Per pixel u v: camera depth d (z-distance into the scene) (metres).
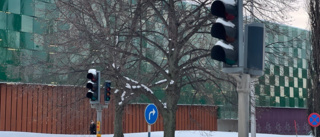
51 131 43.38
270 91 64.44
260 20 20.09
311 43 25.42
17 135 31.27
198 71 22.36
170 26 19.64
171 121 20.48
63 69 22.69
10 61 40.31
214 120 59.81
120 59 20.44
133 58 25.44
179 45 19.72
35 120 41.06
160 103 20.75
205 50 19.98
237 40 4.87
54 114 43.38
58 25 24.33
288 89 68.31
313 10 25.12
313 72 25.16
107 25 20.75
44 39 25.17
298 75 70.00
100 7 21.28
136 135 34.88
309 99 25.39
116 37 21.59
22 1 41.44
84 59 22.58
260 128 63.94
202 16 20.70
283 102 67.38
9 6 40.69
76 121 43.81
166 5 19.80
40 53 41.22
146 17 20.81
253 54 5.04
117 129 26.75
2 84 41.34
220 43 4.88
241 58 4.86
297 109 70.62
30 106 42.84
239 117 4.99
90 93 14.94
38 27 42.25
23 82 28.08
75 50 20.89
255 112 24.72
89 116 43.81
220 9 4.88
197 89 21.89
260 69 5.05
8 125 41.62
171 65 20.27
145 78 24.62
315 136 23.73
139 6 19.17
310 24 25.30
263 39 5.09
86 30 19.44
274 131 65.94
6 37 40.19
